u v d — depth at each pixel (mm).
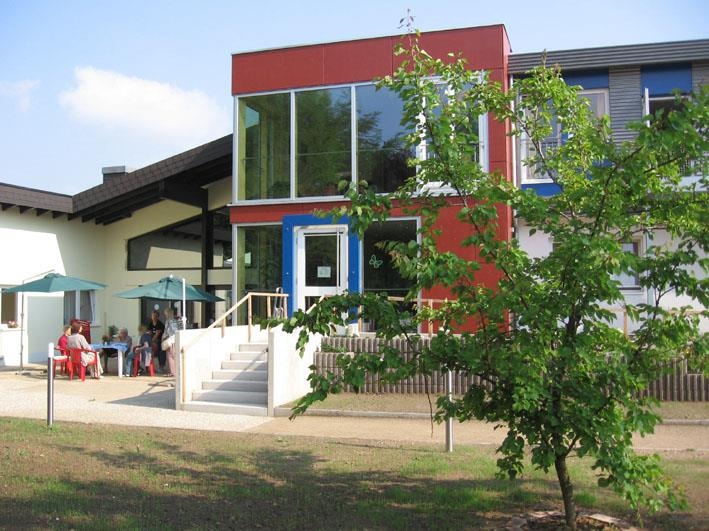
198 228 22094
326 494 6672
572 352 5062
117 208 21562
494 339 5320
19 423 10289
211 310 21812
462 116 5824
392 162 15961
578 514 5922
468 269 5207
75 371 17562
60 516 5938
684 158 5152
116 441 9086
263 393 12391
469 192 5535
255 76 17062
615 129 15477
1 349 19062
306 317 5254
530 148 8688
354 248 15820
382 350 5238
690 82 15336
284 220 16453
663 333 5066
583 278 4828
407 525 5730
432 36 15570
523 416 5266
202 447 8836
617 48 15367
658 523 5742
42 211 20328
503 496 6543
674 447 8680
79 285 18406
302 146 16641
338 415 11391
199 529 5656
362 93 16250
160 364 18766
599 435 4902
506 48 15656
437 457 8234
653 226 6023
